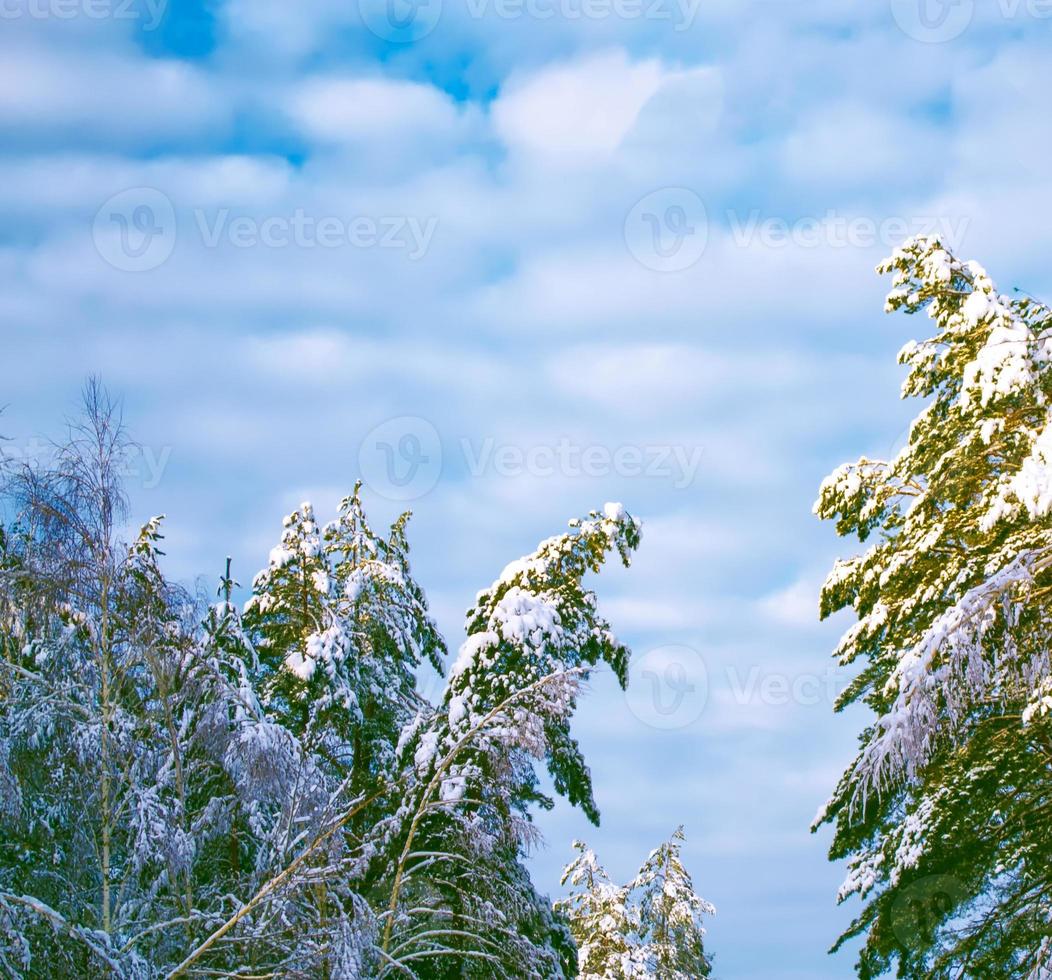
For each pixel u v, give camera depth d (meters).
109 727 15.99
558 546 23.28
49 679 16.28
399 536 26.91
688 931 36.97
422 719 22.20
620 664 22.78
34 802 15.80
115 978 13.73
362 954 16.70
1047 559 16.94
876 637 22.36
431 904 21.05
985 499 20.41
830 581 23.30
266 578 25.31
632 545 23.55
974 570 20.17
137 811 15.56
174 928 15.44
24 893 15.35
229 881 17.06
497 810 20.44
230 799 17.30
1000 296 21.47
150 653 16.14
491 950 20.98
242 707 17.61
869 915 21.91
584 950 36.62
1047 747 20.09
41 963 13.98
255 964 15.26
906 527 21.73
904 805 22.23
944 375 22.39
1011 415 20.17
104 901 15.14
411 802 20.69
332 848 16.19
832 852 22.58
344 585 25.83
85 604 16.20
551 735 22.25
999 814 21.19
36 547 15.73
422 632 26.67
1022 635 17.36
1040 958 19.16
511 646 22.25
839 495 23.12
